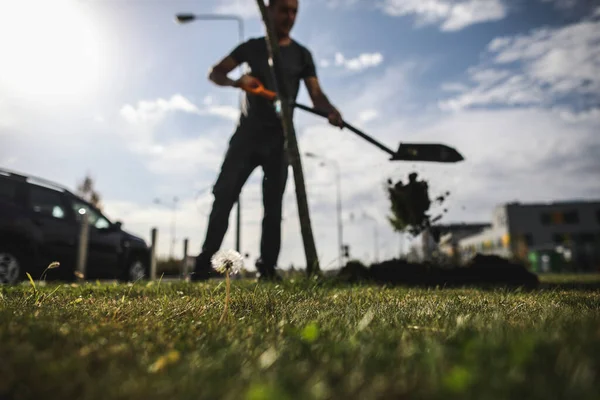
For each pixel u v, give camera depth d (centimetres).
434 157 542
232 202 559
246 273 700
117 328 170
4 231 675
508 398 84
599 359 102
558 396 83
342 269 606
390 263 619
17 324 166
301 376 103
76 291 380
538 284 614
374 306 257
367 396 89
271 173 579
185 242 830
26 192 721
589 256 3628
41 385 97
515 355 102
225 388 96
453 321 192
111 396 91
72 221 780
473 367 100
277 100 551
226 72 565
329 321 200
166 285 454
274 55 546
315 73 603
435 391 88
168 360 118
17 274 690
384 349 131
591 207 4934
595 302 280
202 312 227
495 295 359
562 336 131
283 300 292
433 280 599
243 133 562
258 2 541
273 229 578
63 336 148
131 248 915
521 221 4938
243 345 139
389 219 622
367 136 536
